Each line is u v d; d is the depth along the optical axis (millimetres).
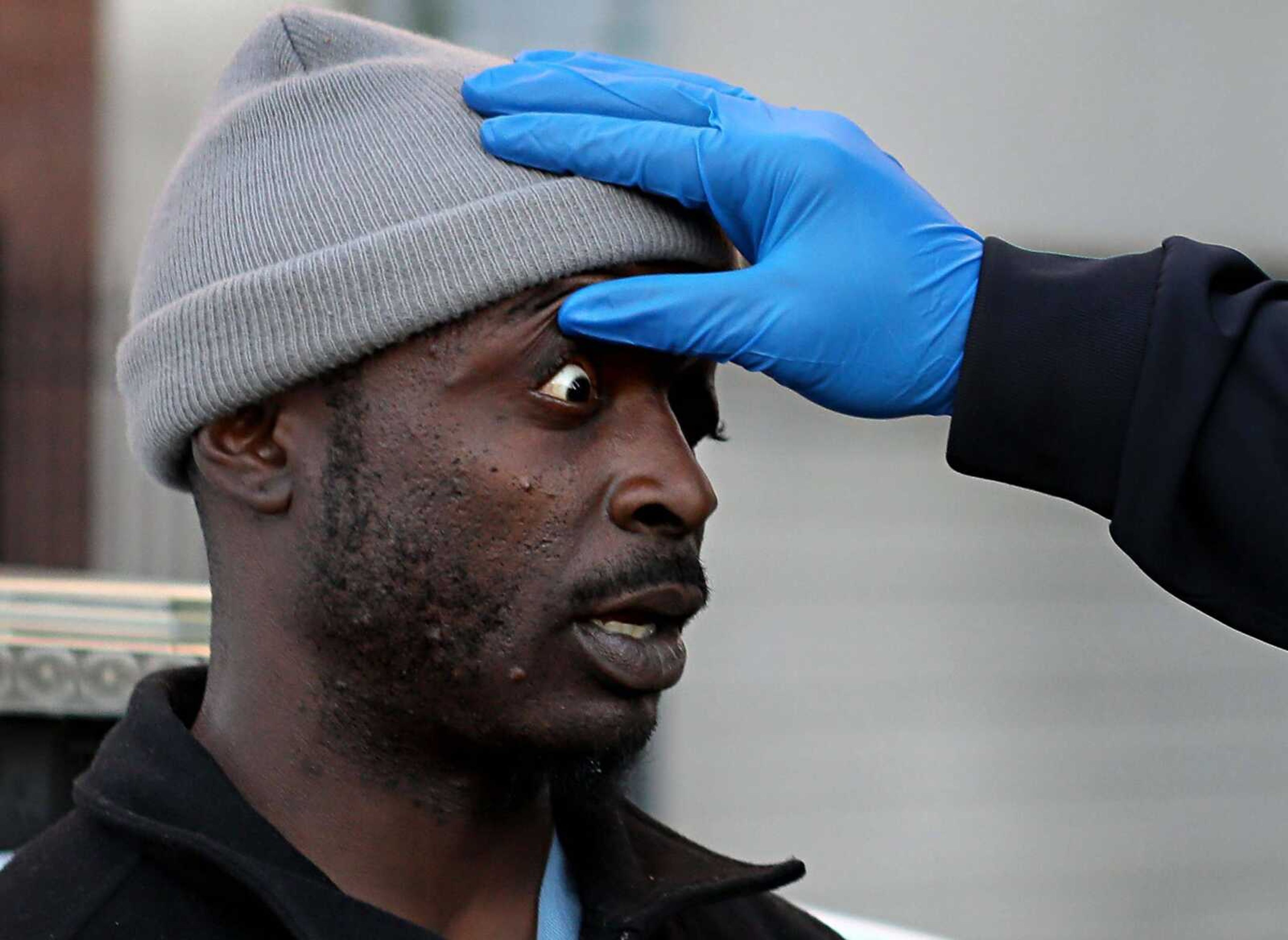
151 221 3777
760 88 13586
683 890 3629
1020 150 14367
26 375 14914
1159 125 14672
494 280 3254
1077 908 13477
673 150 3488
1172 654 14773
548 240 3297
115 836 3340
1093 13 14422
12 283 14984
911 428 14523
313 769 3426
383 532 3314
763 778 13688
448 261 3260
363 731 3395
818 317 3773
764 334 3734
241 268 3383
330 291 3273
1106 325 3764
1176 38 14570
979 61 14156
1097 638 14664
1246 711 14758
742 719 13820
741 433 14141
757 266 3758
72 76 14938
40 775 5051
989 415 3822
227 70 3777
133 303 3777
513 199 3309
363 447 3322
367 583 3326
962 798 13875
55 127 14922
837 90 13820
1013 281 3848
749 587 14070
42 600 5090
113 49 14945
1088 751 14328
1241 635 14914
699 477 3377
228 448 3475
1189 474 3736
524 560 3289
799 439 14250
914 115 14055
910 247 3896
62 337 14969
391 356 3311
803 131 3846
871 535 14367
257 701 3482
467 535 3283
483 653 3301
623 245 3377
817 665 14078
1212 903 13727
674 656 3389
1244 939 13477
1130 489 3711
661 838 4008
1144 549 3734
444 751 3400
